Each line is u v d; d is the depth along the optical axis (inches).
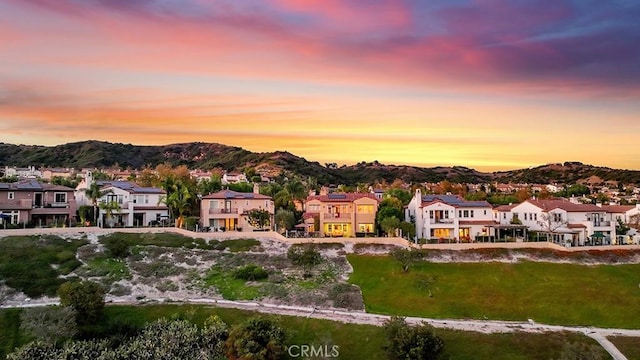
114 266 3053.6
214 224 4252.0
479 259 3341.5
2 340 2177.7
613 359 2161.7
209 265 3193.9
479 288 2950.3
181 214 4138.8
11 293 2596.0
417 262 3255.4
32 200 3912.4
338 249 3508.9
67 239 3376.0
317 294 2829.7
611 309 2731.3
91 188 4040.4
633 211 4847.4
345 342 2293.3
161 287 2856.8
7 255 2955.2
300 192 5472.4
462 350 2224.4
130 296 2736.2
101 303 2413.9
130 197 4227.4
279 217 4239.7
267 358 2103.8
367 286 2977.4
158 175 5920.3
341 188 6855.3
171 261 3203.7
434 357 2111.2
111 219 4072.3
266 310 2603.3
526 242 3599.9
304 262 3193.9
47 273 2834.6
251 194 4475.9
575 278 3097.9
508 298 2834.6
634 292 2933.1
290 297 2792.8
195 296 2797.7
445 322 2534.5
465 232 4055.1
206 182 5319.9
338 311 2650.1
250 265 3127.5
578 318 2635.3
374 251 3476.9
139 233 3627.0
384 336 2303.2
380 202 4434.1
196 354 2167.8
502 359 2165.4
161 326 2349.9
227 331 2298.2
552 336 2357.3
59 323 2183.8
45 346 2098.9
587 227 4047.7
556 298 2837.1
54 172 7317.9
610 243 3951.8
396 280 3046.3
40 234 3373.5
